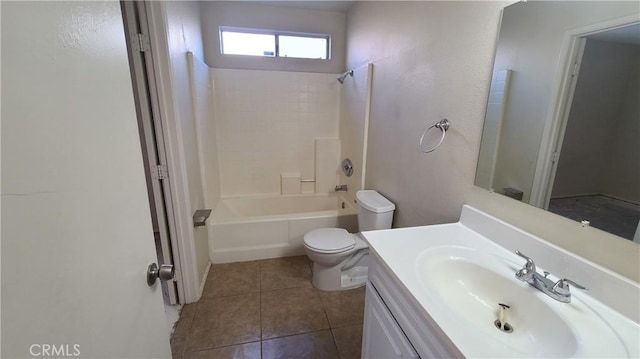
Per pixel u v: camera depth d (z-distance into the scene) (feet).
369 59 7.64
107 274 1.80
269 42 9.50
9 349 1.11
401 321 2.97
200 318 5.66
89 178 1.64
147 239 2.46
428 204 5.19
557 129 2.93
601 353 2.03
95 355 1.64
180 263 5.81
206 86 8.13
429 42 4.91
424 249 3.42
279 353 4.89
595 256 2.68
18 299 1.15
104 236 1.77
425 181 5.24
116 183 1.95
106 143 1.84
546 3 2.95
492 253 3.39
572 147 2.81
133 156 2.23
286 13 9.18
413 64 5.44
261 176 10.23
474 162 4.03
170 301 5.98
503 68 3.48
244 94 9.45
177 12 5.52
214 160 8.96
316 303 6.17
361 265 6.91
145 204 2.43
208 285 6.75
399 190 6.20
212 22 8.78
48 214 1.32
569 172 2.85
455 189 4.46
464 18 4.07
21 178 1.17
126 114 2.14
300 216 8.11
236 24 8.95
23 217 1.18
